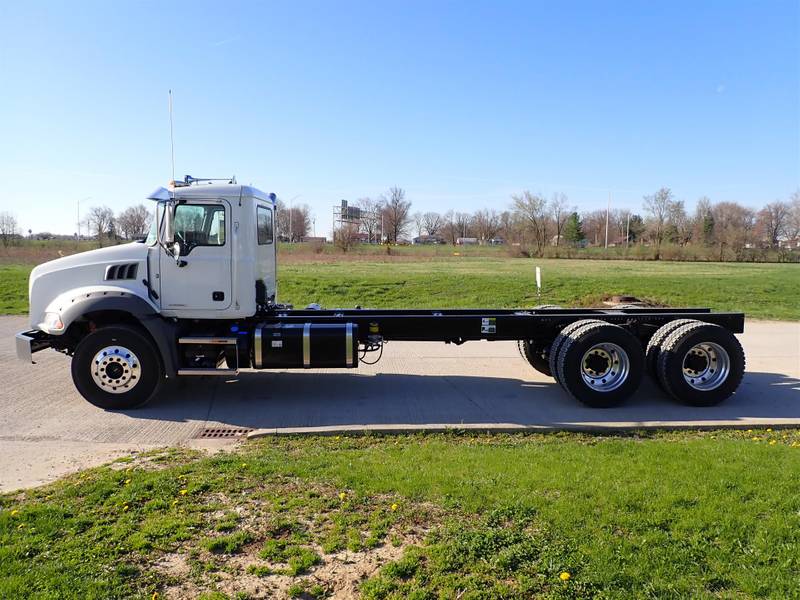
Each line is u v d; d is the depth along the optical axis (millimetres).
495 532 3867
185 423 6965
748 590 3248
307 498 4543
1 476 5172
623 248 52812
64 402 7793
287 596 3291
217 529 4027
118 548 3738
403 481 4797
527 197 70000
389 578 3414
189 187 7488
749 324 15852
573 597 3209
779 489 4523
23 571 3434
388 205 92750
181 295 7531
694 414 7484
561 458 5438
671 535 3824
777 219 74938
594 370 7832
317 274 27578
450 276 26750
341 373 9797
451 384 9055
